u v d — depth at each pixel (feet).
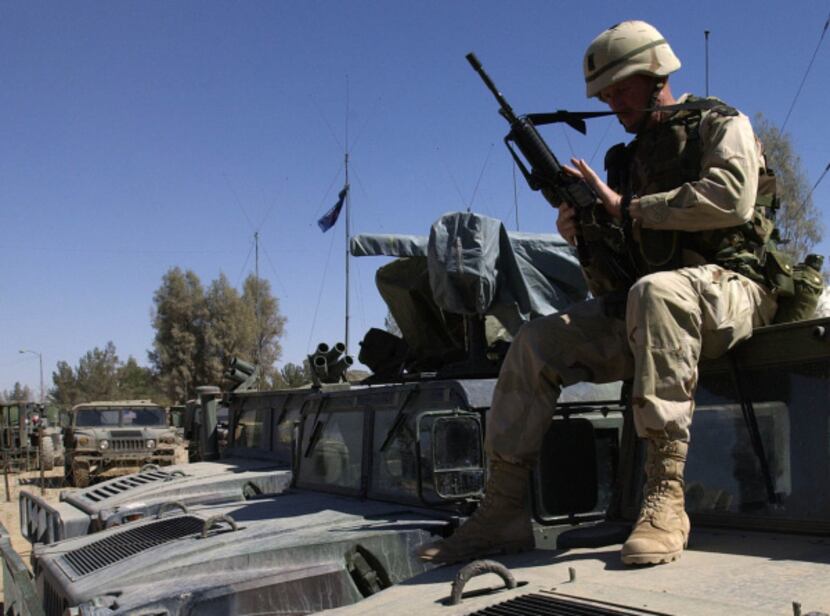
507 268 17.92
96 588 14.84
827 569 8.66
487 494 11.74
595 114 11.99
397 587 10.47
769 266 11.28
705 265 10.81
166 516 20.13
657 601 8.07
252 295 157.69
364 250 19.79
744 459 11.07
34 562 19.15
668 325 10.11
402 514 16.57
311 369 30.09
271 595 13.66
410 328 20.84
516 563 10.84
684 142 11.34
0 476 79.92
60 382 224.94
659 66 11.45
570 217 12.20
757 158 10.90
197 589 13.34
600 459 15.23
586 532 11.45
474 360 17.84
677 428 10.04
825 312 12.53
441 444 14.83
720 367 11.41
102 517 24.79
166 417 68.08
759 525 10.71
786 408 10.65
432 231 17.85
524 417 11.59
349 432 19.51
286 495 21.25
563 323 11.66
